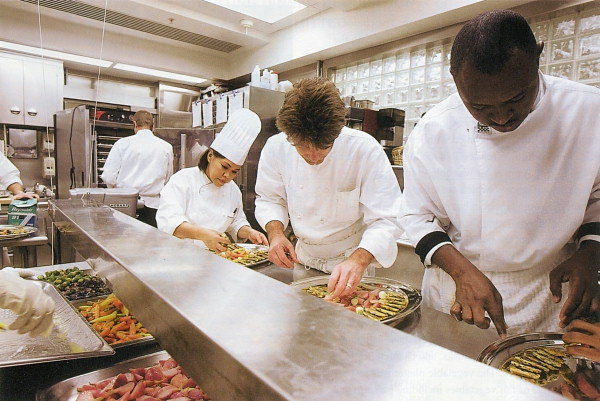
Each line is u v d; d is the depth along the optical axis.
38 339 1.12
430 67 3.56
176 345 0.51
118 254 0.76
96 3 3.92
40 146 4.93
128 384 1.03
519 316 1.22
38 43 4.35
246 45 5.10
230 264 0.70
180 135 4.26
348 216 1.72
